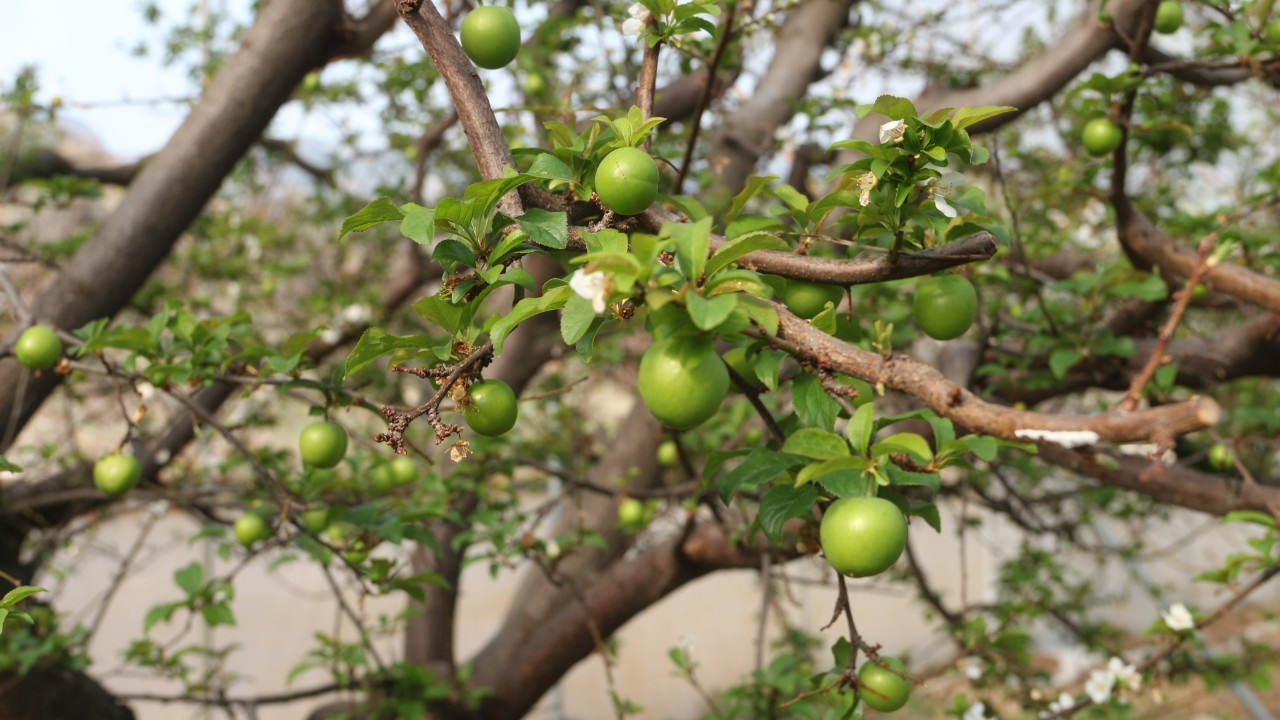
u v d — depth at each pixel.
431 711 3.89
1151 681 3.02
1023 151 5.39
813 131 4.01
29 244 4.70
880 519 1.23
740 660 8.94
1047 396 3.83
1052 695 3.63
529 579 5.02
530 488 4.95
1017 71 4.11
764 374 1.37
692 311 1.06
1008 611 3.74
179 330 2.47
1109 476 3.40
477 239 1.39
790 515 1.43
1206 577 2.65
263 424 4.76
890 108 1.41
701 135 4.79
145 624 2.81
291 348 2.27
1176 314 0.93
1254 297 2.48
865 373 1.13
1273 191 3.14
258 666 6.99
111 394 4.57
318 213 6.10
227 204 6.16
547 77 3.98
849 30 4.79
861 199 1.44
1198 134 4.68
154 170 3.29
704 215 1.67
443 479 3.44
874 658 1.55
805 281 1.44
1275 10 2.70
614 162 1.40
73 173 5.43
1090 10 3.94
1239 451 3.51
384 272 6.21
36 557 3.95
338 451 2.09
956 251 1.30
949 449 1.32
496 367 4.52
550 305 1.23
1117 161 2.77
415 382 5.37
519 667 4.18
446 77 1.48
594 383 5.71
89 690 3.79
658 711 8.53
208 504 3.56
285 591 7.15
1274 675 7.50
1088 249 4.87
